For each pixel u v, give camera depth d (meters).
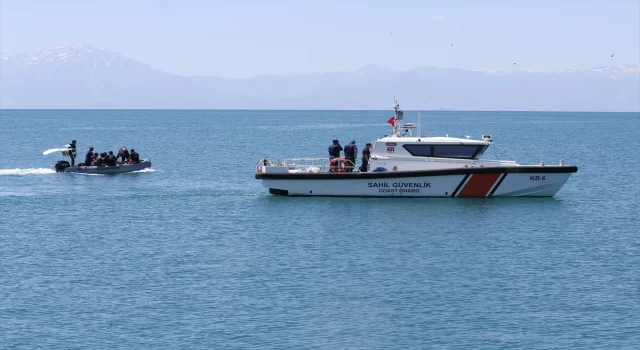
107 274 27.77
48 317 22.94
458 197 42.91
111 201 45.12
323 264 29.11
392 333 21.67
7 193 48.50
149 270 28.39
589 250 31.55
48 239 33.97
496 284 26.36
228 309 23.70
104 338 21.28
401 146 43.12
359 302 24.36
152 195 47.72
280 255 30.66
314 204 42.06
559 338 21.28
